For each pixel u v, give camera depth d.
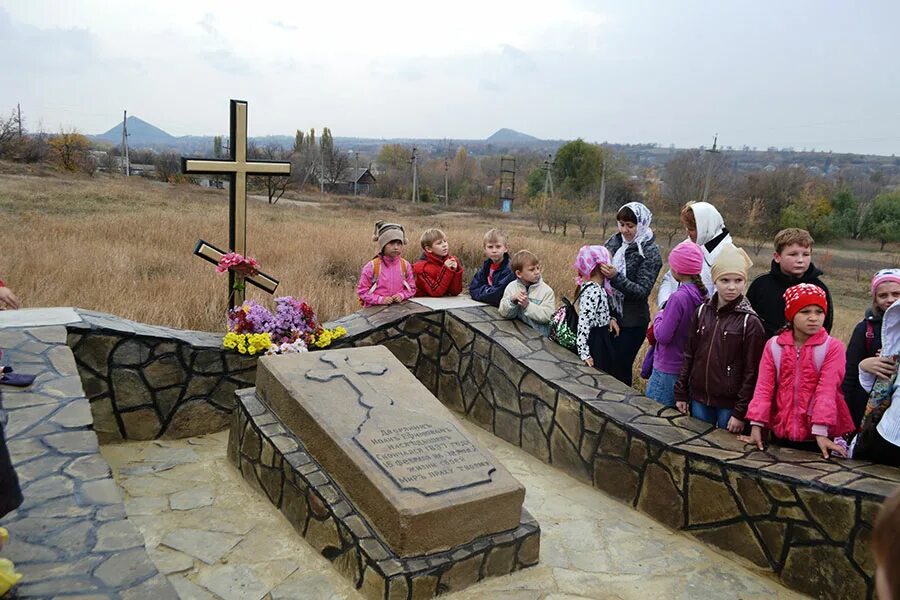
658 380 4.64
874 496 3.18
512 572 3.56
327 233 17.38
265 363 4.36
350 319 5.93
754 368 3.97
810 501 3.40
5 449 2.47
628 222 5.12
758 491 3.60
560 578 3.55
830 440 3.69
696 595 3.47
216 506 4.04
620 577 3.59
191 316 8.29
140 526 3.77
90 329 4.68
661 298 4.96
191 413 5.09
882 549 0.95
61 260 10.71
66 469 3.17
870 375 3.61
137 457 4.68
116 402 4.82
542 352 5.30
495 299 6.02
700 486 3.87
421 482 3.41
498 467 3.66
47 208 20.88
